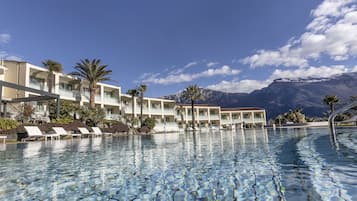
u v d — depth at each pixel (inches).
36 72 959.6
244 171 189.0
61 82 1106.7
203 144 454.3
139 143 518.9
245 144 424.5
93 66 1050.7
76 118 920.9
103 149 391.2
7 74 879.1
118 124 1093.1
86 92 1158.3
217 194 132.6
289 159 241.8
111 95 1347.2
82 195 138.7
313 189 132.7
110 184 161.5
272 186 142.6
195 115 1916.8
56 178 181.5
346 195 120.3
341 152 280.2
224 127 1897.1
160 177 178.2
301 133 746.8
